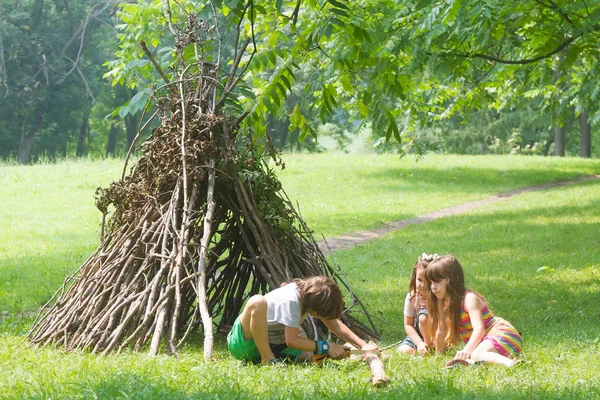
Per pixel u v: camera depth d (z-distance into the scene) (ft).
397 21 38.40
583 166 115.34
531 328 28.68
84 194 87.45
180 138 26.48
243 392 17.11
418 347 23.62
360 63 29.89
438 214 77.46
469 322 22.77
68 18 163.32
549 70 46.85
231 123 27.86
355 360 21.45
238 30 28.58
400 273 44.01
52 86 162.71
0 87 152.76
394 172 106.52
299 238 27.76
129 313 23.44
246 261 27.99
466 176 105.19
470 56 39.75
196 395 16.72
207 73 28.04
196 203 26.66
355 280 41.91
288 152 131.64
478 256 49.37
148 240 25.59
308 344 21.29
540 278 40.86
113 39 170.60
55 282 41.47
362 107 31.14
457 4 34.86
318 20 29.60
